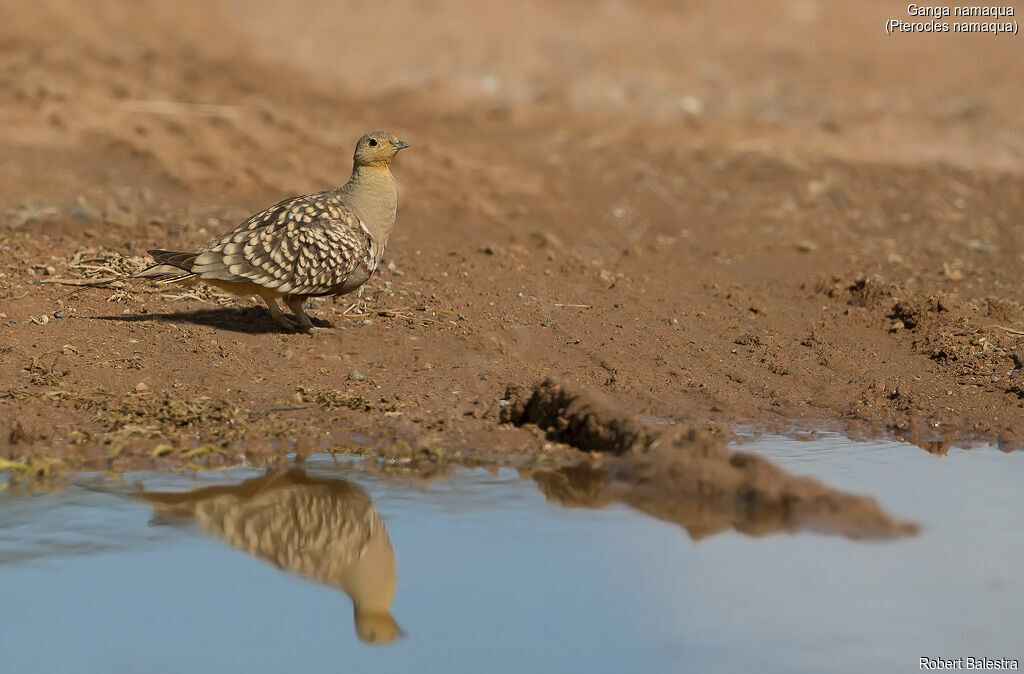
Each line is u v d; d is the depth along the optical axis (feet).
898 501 29.30
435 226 55.36
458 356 38.93
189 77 77.25
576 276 49.03
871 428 35.09
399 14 103.76
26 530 27.22
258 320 40.86
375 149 37.81
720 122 77.05
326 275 37.17
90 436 32.37
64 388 34.86
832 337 42.91
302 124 69.21
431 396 35.99
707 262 52.54
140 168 59.67
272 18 99.35
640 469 30.17
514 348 40.01
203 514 28.48
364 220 38.01
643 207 60.34
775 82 88.22
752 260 53.01
